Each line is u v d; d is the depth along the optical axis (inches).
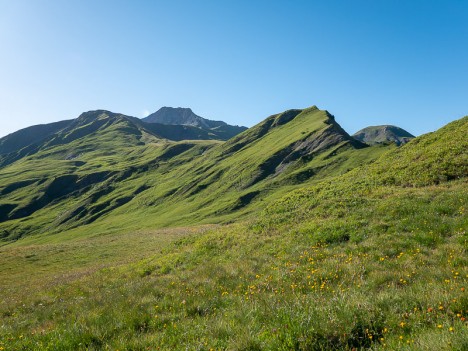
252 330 320.2
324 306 339.9
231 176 5565.9
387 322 296.8
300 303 367.6
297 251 731.4
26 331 478.6
